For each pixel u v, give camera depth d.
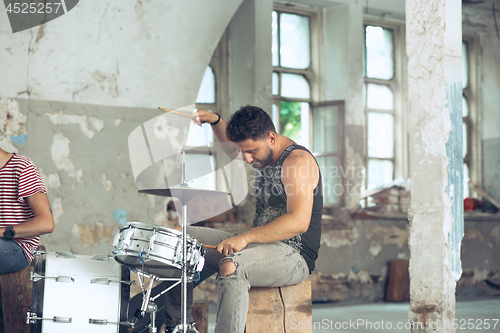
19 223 2.78
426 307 2.97
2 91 4.58
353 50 6.41
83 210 4.81
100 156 4.91
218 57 6.07
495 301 6.12
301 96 6.47
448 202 2.95
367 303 5.95
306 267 2.47
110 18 4.99
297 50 6.48
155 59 5.20
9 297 2.63
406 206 6.50
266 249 2.39
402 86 7.02
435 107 3.00
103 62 4.97
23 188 2.76
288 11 6.42
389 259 6.30
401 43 7.04
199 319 3.12
